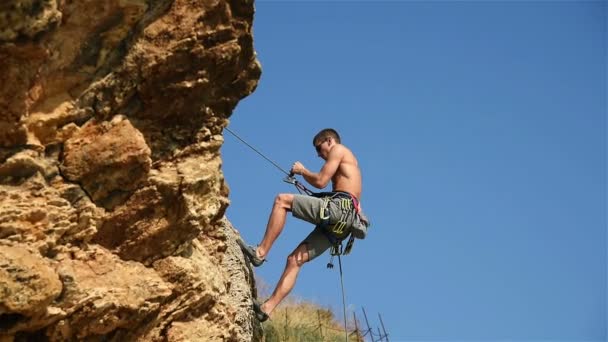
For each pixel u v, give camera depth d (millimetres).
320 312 15867
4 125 6605
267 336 13555
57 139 7090
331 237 9914
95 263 7262
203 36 7523
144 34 7359
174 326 7883
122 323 7344
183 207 7652
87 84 7172
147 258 7676
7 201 6617
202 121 8039
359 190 10164
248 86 8328
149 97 7555
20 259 6457
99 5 6941
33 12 6305
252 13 7828
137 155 7270
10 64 6449
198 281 7918
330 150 10352
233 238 9914
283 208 9797
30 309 6469
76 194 7152
